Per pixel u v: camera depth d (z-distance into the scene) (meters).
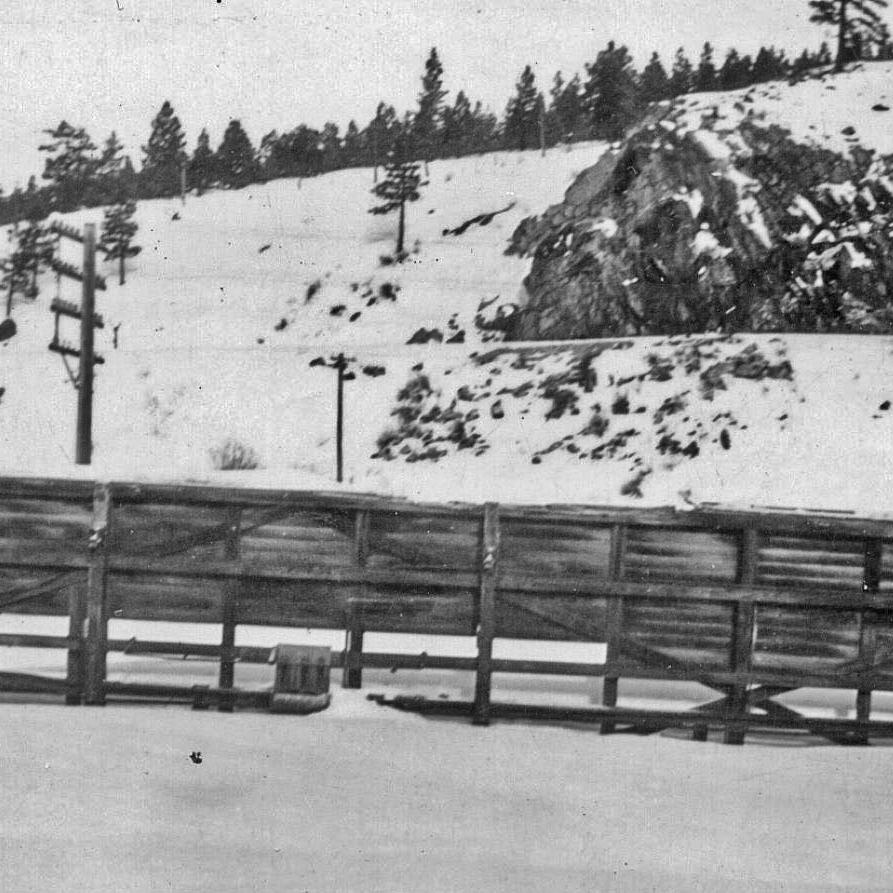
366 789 6.25
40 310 21.55
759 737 8.38
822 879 5.25
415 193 25.83
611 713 8.16
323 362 21.25
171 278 21.55
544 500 19.14
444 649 10.73
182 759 6.59
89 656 8.04
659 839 5.72
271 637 10.65
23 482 8.11
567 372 23.28
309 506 8.23
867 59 27.56
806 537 8.23
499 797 6.28
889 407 21.25
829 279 25.61
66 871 4.80
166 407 19.39
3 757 6.40
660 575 8.21
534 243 26.31
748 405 21.75
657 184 26.81
